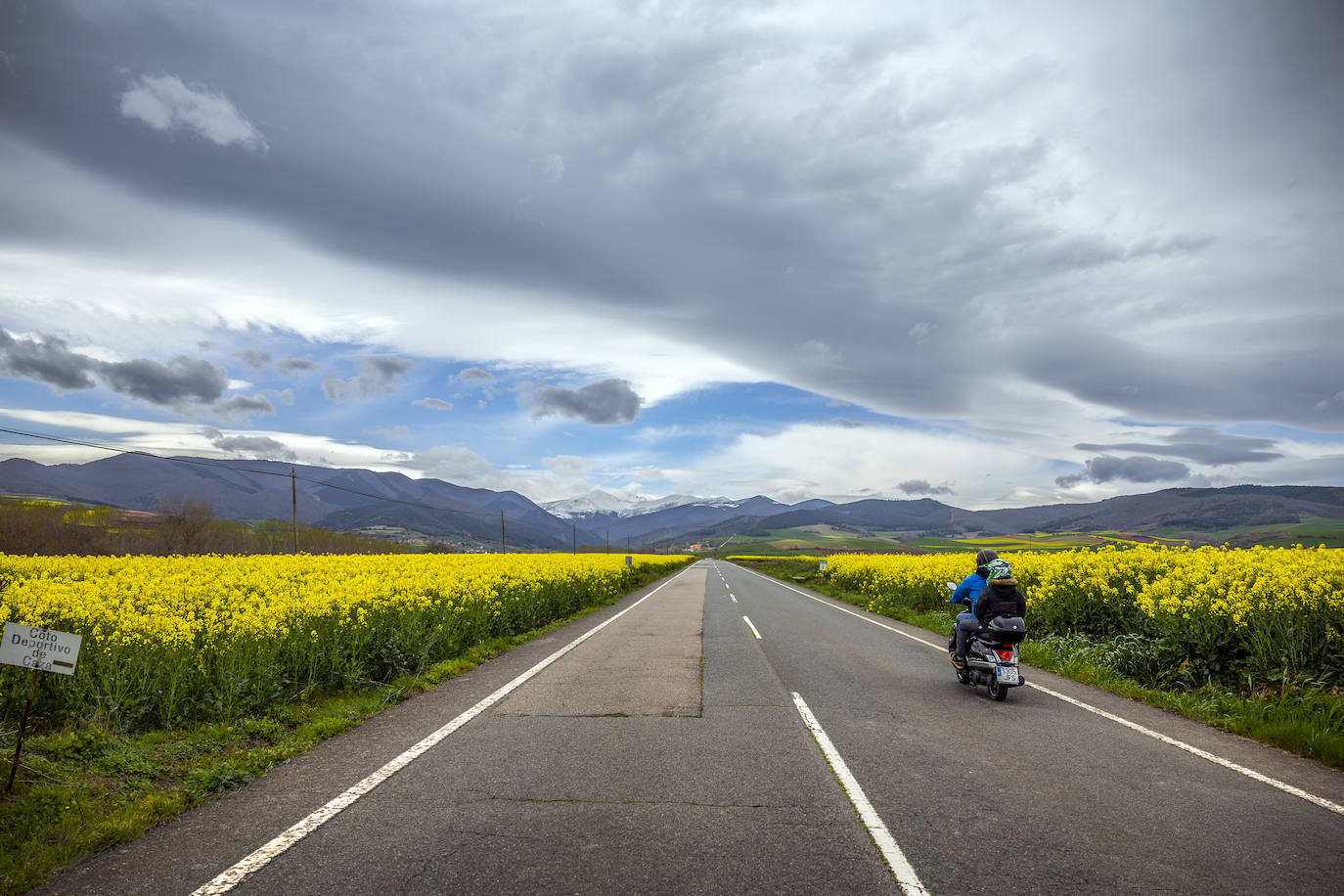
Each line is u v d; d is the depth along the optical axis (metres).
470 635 11.00
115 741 5.32
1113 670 8.86
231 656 6.83
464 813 4.01
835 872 3.28
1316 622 7.71
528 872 3.26
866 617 16.47
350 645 8.39
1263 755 5.38
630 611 17.91
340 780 4.63
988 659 7.47
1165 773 4.88
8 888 3.07
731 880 3.18
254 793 4.39
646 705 6.88
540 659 9.84
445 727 6.04
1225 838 3.72
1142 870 3.33
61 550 40.44
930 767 4.95
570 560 26.25
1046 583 12.99
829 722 6.24
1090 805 4.21
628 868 3.31
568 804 4.16
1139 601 9.80
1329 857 3.50
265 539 58.06
